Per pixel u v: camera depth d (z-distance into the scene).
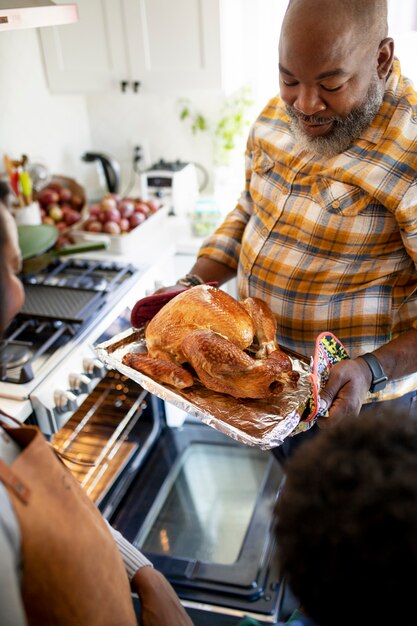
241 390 1.06
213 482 1.94
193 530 1.76
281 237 1.30
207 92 2.00
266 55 2.18
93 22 1.96
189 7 1.83
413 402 1.42
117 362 1.18
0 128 2.04
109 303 1.68
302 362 1.21
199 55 1.91
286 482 0.54
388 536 0.46
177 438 2.10
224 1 1.82
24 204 1.95
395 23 1.89
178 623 0.85
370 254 1.23
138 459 1.97
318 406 1.04
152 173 2.33
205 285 1.21
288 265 1.29
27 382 1.39
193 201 2.30
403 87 1.19
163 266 1.99
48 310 1.59
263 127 1.39
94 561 0.71
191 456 2.04
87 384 1.52
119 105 2.43
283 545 0.51
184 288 1.36
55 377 1.42
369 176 1.17
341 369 1.12
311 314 1.29
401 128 1.15
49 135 2.29
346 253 1.23
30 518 0.63
